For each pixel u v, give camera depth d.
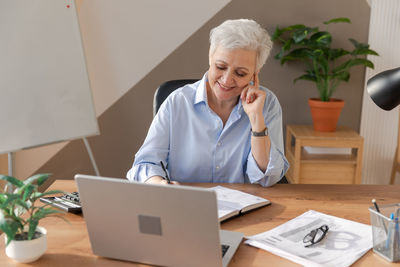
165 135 1.77
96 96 3.24
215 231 0.99
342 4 3.12
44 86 1.96
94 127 2.14
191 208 0.98
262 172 1.65
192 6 3.13
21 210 1.12
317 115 3.01
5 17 1.84
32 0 1.93
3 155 3.12
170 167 1.82
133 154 3.32
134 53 3.19
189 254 1.04
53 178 3.27
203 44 3.18
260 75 3.23
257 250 1.17
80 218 1.37
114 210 1.05
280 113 1.85
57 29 2.01
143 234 1.06
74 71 2.07
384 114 3.26
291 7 3.13
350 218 1.37
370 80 1.34
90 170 3.31
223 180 1.83
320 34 2.92
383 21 3.13
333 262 1.09
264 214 1.40
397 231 1.10
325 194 1.59
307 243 1.19
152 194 1.00
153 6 3.13
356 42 2.95
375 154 3.32
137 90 3.24
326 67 2.96
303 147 3.17
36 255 1.09
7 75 1.84
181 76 3.22
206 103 1.74
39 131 1.95
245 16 3.14
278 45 3.17
